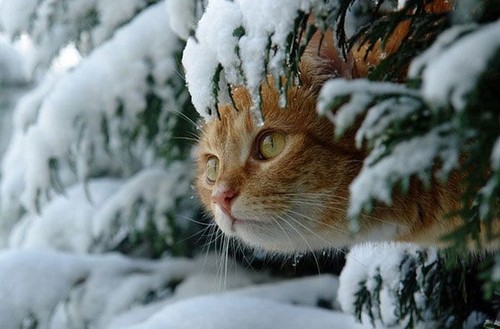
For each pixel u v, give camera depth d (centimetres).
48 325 109
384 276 78
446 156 47
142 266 119
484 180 53
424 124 48
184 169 119
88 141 111
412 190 63
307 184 67
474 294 78
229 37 57
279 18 55
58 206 127
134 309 113
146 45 106
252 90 56
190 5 83
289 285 106
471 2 51
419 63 48
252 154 69
